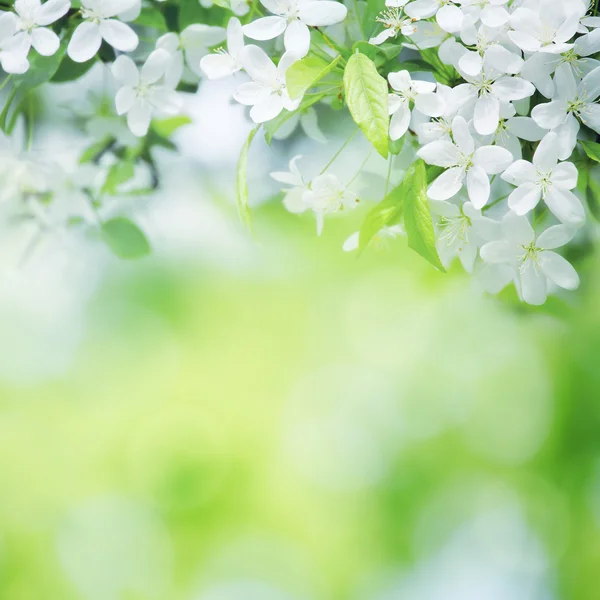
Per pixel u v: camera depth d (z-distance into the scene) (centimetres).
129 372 350
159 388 356
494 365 331
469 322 329
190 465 361
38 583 342
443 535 353
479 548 346
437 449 352
